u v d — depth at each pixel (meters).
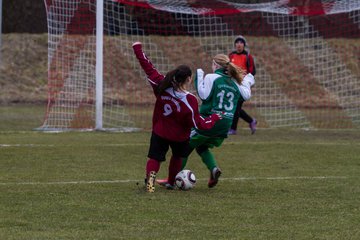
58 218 19.77
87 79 56.97
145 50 74.25
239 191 24.38
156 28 72.25
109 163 30.53
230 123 24.39
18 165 29.53
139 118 55.44
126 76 72.81
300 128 48.88
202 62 74.81
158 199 22.66
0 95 69.50
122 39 73.88
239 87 24.34
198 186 25.34
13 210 20.66
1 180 25.86
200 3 51.81
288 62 76.62
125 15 64.56
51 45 47.19
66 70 55.84
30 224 19.00
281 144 37.91
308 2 49.62
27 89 71.69
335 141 39.88
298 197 23.38
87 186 24.83
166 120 23.41
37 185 24.83
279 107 66.06
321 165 30.67
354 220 20.06
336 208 21.70
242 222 19.66
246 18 78.25
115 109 61.56
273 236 18.14
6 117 53.53
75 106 54.22
